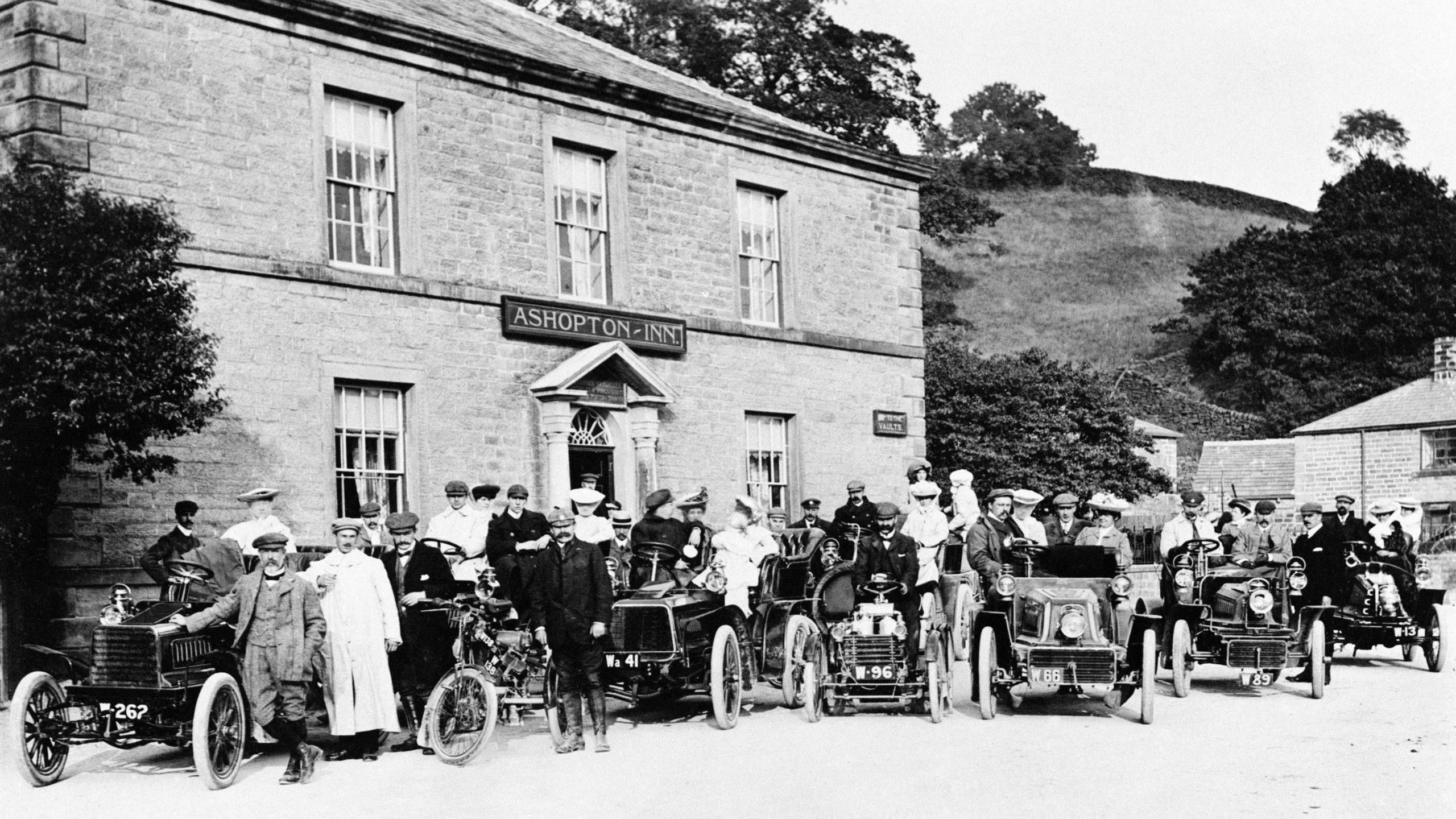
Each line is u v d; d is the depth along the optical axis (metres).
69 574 13.61
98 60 14.26
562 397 17.98
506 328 17.83
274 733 9.63
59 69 13.93
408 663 11.20
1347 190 70.25
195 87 15.07
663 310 20.23
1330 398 64.62
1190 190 112.94
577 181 19.44
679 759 10.23
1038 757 10.07
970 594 15.57
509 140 18.31
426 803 8.77
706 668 12.13
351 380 16.34
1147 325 84.56
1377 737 10.80
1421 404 41.22
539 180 18.66
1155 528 27.33
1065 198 110.25
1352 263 67.56
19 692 9.44
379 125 17.06
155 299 12.24
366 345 16.41
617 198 19.72
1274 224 110.69
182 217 14.86
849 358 23.14
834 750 10.53
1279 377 66.31
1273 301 68.00
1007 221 106.12
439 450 17.09
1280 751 10.20
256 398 15.28
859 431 23.20
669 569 13.14
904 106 43.75
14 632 13.00
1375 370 65.69
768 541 14.25
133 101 14.53
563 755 10.60
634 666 11.47
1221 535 15.65
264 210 15.60
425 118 17.34
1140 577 25.45
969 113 116.31
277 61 15.85
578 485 18.78
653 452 19.34
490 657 11.74
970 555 13.81
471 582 12.28
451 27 18.61
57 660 13.14
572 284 19.23
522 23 22.83
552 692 10.85
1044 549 13.22
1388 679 14.80
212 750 9.60
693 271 20.75
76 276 11.63
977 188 110.94
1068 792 8.69
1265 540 15.34
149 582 14.22
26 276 11.43
